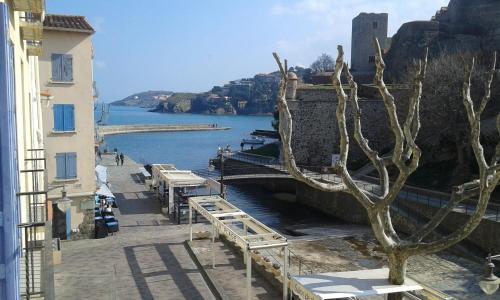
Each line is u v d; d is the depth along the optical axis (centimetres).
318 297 973
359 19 8656
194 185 2803
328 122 5300
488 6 6994
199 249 2070
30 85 1499
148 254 2023
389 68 7494
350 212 3862
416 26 7275
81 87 2655
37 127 1972
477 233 2702
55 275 1728
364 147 1191
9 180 609
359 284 1050
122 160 5697
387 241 1066
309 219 4025
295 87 5456
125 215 2912
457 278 2300
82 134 2673
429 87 4209
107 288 1599
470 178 3653
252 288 1636
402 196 3469
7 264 607
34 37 1258
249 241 1448
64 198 2130
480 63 4456
